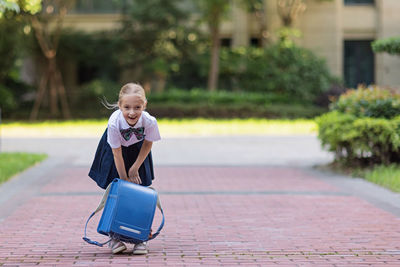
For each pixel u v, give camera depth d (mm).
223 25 42188
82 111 38125
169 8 38750
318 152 20141
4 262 6859
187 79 42125
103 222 6781
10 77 39469
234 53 39469
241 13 41781
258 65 39000
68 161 17578
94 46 39844
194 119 34750
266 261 6926
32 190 12398
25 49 36469
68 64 43375
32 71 42656
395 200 11172
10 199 11336
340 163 15961
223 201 11172
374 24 41406
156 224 9117
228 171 15508
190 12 39688
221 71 39844
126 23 39188
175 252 7359
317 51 41281
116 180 6883
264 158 18516
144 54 39938
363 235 8344
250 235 8352
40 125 31438
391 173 13766
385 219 9461
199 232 8555
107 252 7383
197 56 39688
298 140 24297
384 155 14992
